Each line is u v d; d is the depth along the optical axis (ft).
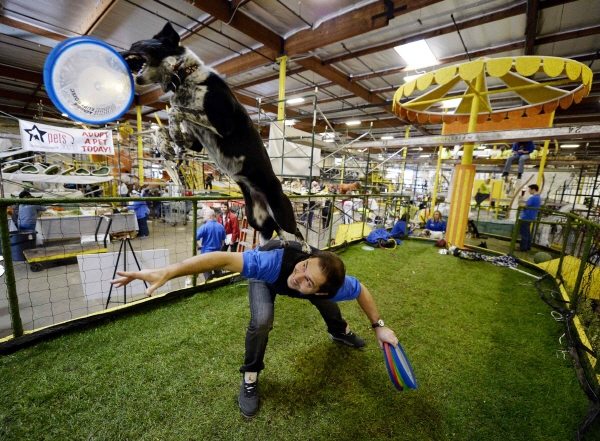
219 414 5.20
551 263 14.30
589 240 8.64
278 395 5.70
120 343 7.15
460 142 13.74
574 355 6.94
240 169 5.07
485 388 6.08
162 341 7.31
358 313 9.40
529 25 17.88
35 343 6.91
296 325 8.39
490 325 8.82
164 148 5.09
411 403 5.61
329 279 4.49
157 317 8.58
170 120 4.56
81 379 5.84
